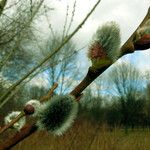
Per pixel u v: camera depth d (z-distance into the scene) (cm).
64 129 153
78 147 1234
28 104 177
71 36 264
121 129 1487
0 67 303
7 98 244
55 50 260
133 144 1388
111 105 5397
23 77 248
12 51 309
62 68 319
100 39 149
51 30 363
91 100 3975
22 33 317
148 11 159
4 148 158
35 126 156
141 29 154
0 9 294
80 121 1402
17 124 186
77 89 156
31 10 319
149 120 5475
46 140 1198
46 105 155
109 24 151
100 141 1293
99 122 1380
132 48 151
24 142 1152
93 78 153
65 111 153
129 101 5544
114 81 5562
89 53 151
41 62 252
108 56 150
